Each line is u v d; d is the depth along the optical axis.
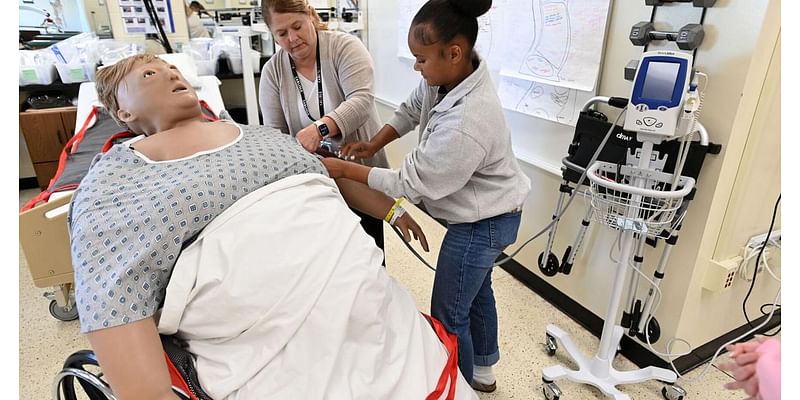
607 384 1.66
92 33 3.26
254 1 3.50
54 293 2.00
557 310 2.17
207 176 0.98
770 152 1.55
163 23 3.17
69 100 3.10
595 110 1.77
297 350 0.86
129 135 1.51
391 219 1.46
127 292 0.84
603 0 1.66
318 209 1.01
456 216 1.35
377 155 1.85
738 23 1.33
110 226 0.88
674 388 1.65
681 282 1.65
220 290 0.87
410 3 2.81
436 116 1.25
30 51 3.01
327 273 0.91
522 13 2.02
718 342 1.90
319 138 1.55
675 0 1.43
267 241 0.92
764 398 0.79
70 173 1.67
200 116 1.22
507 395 1.72
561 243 2.09
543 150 2.09
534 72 2.02
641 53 1.58
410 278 2.38
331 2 3.34
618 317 1.89
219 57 3.25
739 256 1.70
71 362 1.08
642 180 1.45
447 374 1.00
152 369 0.82
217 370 0.87
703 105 1.46
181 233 0.90
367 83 1.69
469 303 1.44
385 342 0.96
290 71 1.73
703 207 1.53
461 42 1.16
